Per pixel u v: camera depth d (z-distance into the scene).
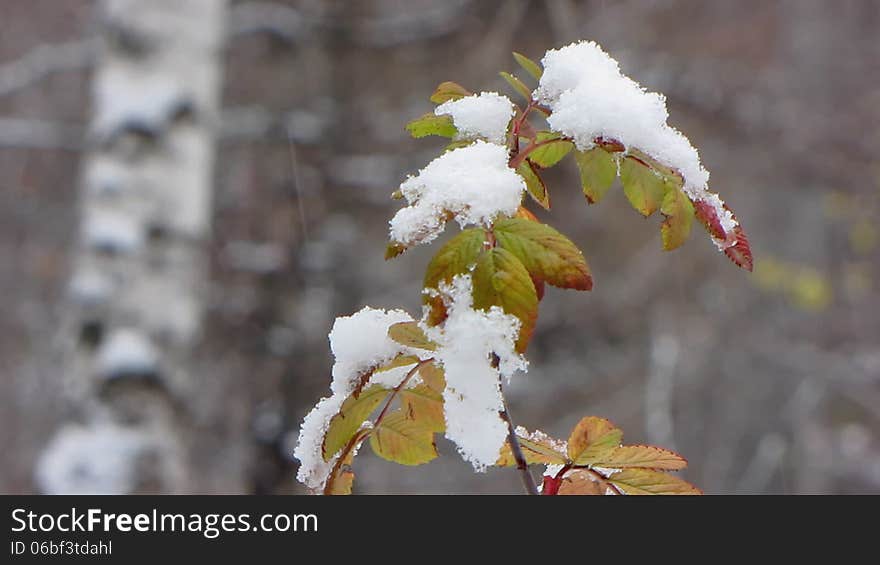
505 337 1.06
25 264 10.19
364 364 1.25
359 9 6.48
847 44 9.00
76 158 10.13
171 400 4.63
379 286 6.88
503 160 1.20
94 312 4.60
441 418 1.25
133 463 4.42
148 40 4.82
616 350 8.02
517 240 1.09
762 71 8.89
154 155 4.75
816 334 9.36
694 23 8.56
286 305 6.00
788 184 8.60
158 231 4.70
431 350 1.15
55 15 10.24
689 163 1.24
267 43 6.09
